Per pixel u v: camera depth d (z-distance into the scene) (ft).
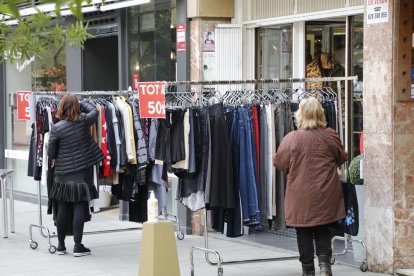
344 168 68.80
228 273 66.39
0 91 128.88
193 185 66.44
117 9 102.27
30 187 123.44
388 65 62.69
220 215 64.54
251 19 87.45
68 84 112.47
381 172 63.67
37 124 79.92
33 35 61.87
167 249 55.57
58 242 78.69
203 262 72.08
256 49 87.71
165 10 94.48
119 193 76.02
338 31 78.59
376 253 64.44
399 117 62.75
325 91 73.56
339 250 74.59
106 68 111.55
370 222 64.85
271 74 86.17
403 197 63.05
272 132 64.28
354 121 76.23
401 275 62.64
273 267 69.31
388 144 62.95
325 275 57.67
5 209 88.02
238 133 63.26
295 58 82.69
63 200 74.38
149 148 73.87
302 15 80.69
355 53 76.18
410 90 62.75
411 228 63.41
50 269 69.87
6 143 128.98
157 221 55.98
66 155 73.61
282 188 64.44
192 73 88.07
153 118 69.10
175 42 92.79
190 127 65.41
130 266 71.10
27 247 81.82
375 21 63.72
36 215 107.34
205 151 65.00
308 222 57.06
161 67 95.66
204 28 87.10
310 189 57.16
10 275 67.26
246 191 63.36
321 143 57.62
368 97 64.75
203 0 86.43
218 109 62.90
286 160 58.34
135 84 100.78
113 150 73.77
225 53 87.30
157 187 75.25
